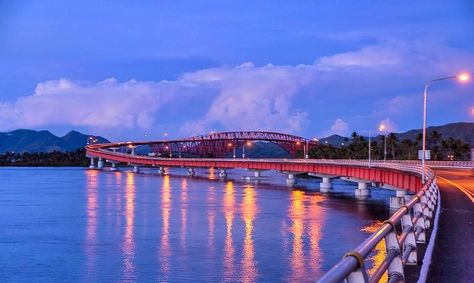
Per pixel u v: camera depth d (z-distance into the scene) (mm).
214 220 60875
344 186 145875
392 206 75500
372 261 31734
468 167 111625
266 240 46781
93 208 76312
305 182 166500
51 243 47250
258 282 32375
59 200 90438
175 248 43688
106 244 46250
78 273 35875
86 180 170625
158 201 87125
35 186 134125
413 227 11477
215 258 39406
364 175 100812
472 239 17484
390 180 85375
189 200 89312
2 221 62344
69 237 50219
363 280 4801
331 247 43156
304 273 34469
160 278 34000
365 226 55500
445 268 12641
